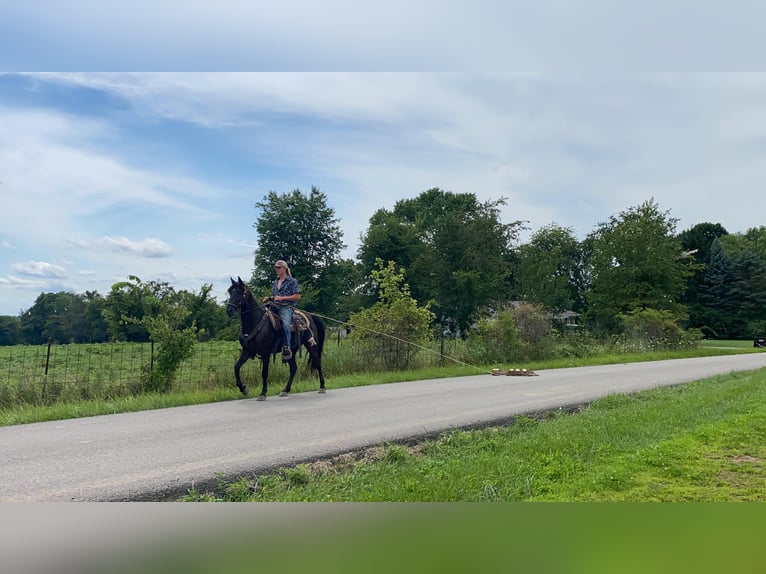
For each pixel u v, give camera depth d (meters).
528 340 22.45
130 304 13.08
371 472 5.94
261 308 11.02
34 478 5.56
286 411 9.46
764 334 61.84
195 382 12.51
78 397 11.16
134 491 5.23
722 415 8.75
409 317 17.41
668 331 33.31
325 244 57.69
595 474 5.62
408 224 61.59
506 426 8.65
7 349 21.52
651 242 38.44
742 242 76.06
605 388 12.99
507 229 48.34
